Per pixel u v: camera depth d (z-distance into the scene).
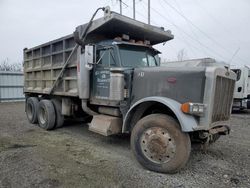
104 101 5.09
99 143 5.45
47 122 6.74
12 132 6.58
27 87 8.72
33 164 4.00
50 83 7.14
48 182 3.35
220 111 4.10
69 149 4.94
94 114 5.51
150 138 3.81
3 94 17.72
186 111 3.60
